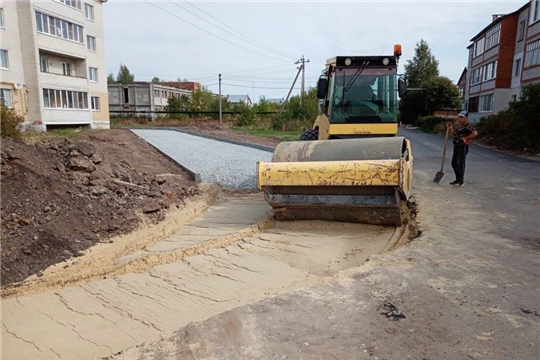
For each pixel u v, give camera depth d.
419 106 49.66
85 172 9.68
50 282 5.61
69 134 23.23
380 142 6.79
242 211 9.27
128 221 8.20
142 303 4.91
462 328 3.18
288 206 6.97
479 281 4.04
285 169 6.66
